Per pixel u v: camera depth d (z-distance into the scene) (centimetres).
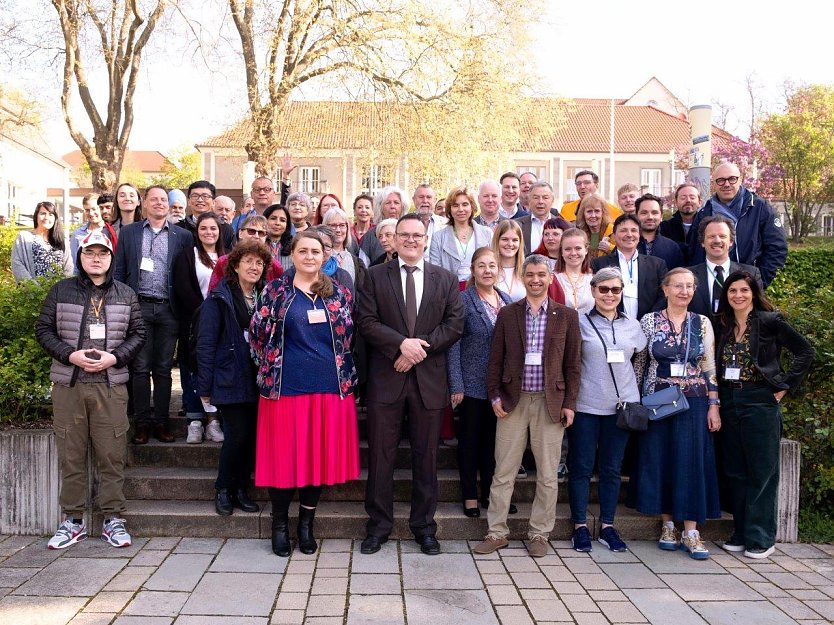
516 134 1942
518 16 1822
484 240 605
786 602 393
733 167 569
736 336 477
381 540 464
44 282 544
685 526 472
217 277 501
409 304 465
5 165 3884
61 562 429
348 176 3516
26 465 478
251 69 1780
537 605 382
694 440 468
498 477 466
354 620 359
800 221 3011
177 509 485
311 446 442
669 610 380
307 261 439
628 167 4150
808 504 533
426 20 1750
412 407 461
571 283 534
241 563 432
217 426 550
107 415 455
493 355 470
